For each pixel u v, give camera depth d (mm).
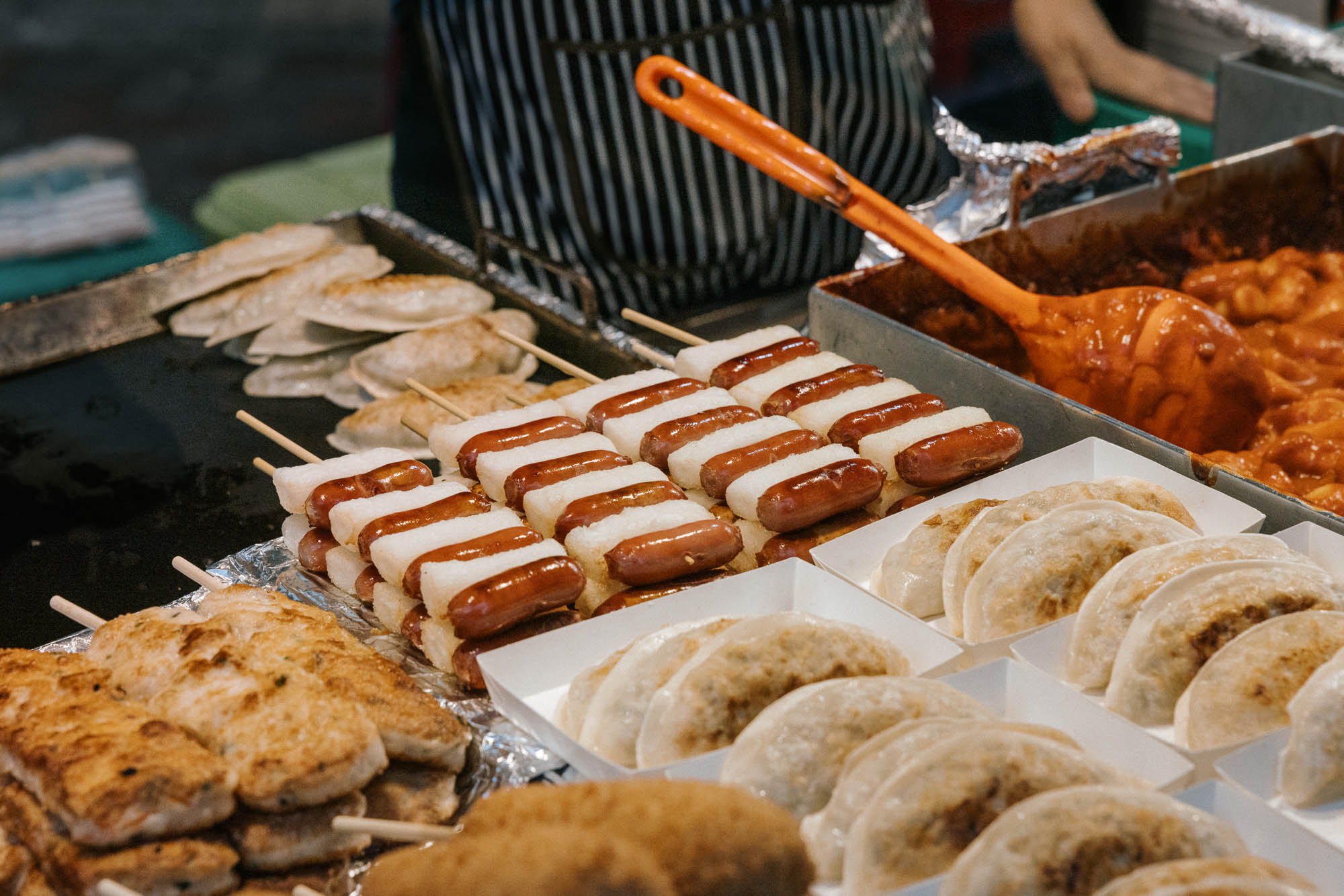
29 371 3719
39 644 2602
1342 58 4449
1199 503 2428
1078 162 3652
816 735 1762
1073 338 3039
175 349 3787
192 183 10023
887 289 3375
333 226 4277
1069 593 2115
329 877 1819
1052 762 1661
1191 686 1891
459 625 2129
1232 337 2961
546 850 1336
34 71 12211
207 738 1896
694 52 4293
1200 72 5996
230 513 3008
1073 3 5332
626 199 4414
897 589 2287
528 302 3758
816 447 2615
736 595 2242
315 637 2160
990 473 2650
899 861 1580
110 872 1663
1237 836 1583
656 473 2582
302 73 12336
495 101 4387
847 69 4586
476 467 2648
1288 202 3980
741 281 4680
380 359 3445
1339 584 2002
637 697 1947
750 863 1406
